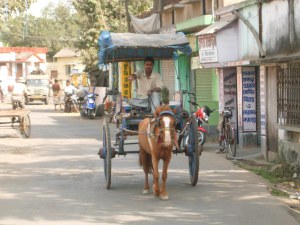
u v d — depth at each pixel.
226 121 14.27
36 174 11.66
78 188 9.99
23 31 82.88
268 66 12.91
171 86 22.91
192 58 19.80
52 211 8.20
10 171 12.12
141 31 25.44
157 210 8.20
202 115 14.69
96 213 8.04
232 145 13.78
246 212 7.96
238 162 12.82
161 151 8.77
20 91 27.09
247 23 13.55
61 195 9.38
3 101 50.09
